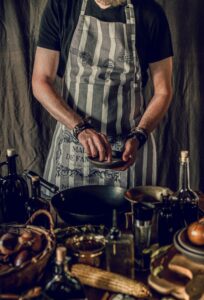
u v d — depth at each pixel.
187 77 2.77
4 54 2.68
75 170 2.31
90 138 2.04
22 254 1.43
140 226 1.55
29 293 1.28
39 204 1.73
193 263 1.43
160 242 1.62
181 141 2.87
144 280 1.48
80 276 1.43
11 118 2.77
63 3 2.22
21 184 1.81
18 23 2.64
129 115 2.32
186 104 2.81
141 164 2.34
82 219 1.63
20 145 2.81
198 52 2.73
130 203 1.74
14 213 1.80
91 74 2.26
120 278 1.40
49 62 2.27
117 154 2.02
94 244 1.58
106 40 2.25
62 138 2.32
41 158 2.83
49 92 2.21
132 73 2.29
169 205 1.63
